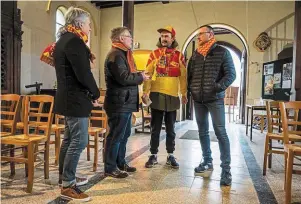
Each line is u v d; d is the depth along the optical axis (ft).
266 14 25.63
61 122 13.35
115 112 8.51
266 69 24.68
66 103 6.56
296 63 17.88
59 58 6.53
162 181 8.58
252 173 9.75
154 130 10.25
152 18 29.27
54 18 24.18
